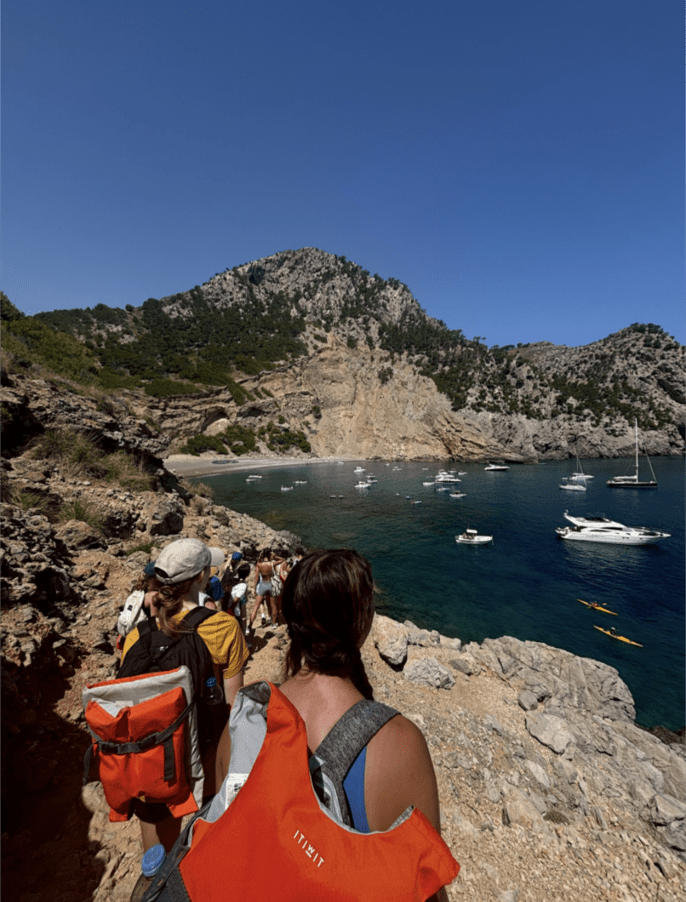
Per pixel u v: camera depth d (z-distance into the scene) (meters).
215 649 1.95
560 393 140.38
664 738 12.69
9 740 3.28
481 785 5.87
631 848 5.55
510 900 4.25
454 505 54.47
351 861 0.71
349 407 130.50
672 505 55.69
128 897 2.44
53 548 6.12
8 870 2.57
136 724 1.63
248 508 50.31
